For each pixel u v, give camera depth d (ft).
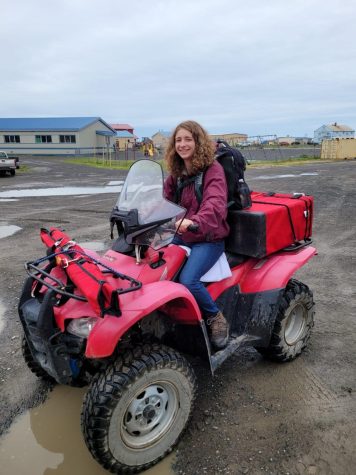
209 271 10.25
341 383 11.50
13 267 21.81
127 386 7.87
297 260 11.80
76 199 48.42
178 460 8.97
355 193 47.55
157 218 9.03
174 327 10.01
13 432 9.99
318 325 14.82
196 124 10.03
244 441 9.43
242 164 10.91
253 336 11.15
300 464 8.77
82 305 8.57
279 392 11.12
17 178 81.82
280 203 11.94
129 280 8.78
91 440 7.83
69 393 11.42
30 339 9.66
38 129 190.08
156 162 9.64
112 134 205.57
